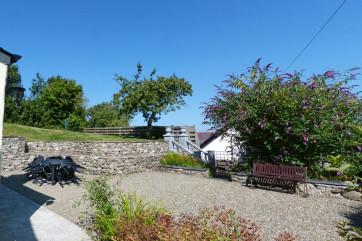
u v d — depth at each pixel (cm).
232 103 824
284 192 709
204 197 647
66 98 2802
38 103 2727
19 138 1037
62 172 819
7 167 993
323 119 719
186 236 308
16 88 588
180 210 547
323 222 482
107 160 942
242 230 315
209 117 884
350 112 734
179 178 892
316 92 750
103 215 413
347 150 700
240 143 926
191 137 1848
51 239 396
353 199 627
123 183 805
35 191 705
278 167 729
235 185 781
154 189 727
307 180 691
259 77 834
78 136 1602
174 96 1844
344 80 762
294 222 482
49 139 1416
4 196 630
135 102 1722
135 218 383
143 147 1136
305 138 699
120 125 3666
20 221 469
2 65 452
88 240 393
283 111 763
